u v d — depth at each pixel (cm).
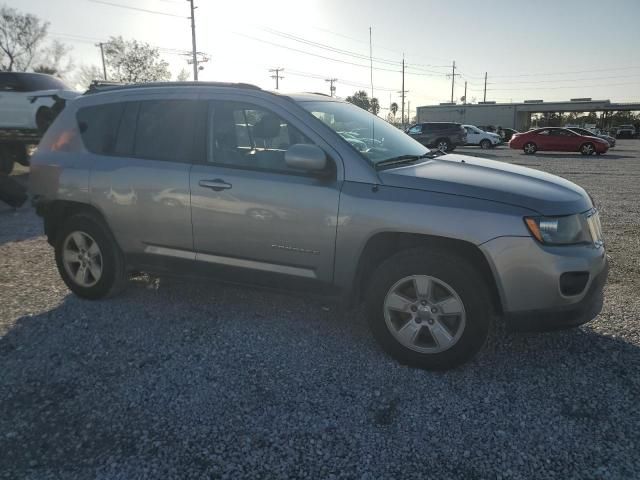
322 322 424
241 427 287
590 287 328
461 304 329
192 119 416
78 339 394
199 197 397
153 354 370
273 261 382
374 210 341
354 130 402
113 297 477
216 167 397
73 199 453
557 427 285
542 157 2373
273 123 386
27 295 487
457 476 250
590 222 344
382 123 469
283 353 371
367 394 319
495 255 317
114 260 454
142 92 445
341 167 358
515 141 2708
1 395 321
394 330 350
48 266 583
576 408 303
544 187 348
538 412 299
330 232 355
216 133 405
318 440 277
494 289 337
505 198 325
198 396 317
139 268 445
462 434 281
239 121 398
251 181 379
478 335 330
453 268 327
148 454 266
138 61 4297
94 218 454
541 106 6203
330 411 302
